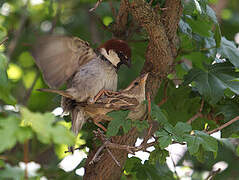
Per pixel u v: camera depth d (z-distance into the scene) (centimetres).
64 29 1051
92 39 1016
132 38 938
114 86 743
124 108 696
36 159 791
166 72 775
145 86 763
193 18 842
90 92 702
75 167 845
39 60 618
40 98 961
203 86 796
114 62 741
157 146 691
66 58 657
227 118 787
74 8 1066
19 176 474
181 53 866
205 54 853
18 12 1005
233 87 793
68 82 717
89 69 705
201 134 664
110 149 759
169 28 769
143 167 830
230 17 1265
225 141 949
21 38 965
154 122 771
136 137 772
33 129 445
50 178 618
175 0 764
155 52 755
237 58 842
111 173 761
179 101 870
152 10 702
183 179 927
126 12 874
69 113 760
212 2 821
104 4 1012
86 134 771
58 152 859
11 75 1033
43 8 1036
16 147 695
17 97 996
